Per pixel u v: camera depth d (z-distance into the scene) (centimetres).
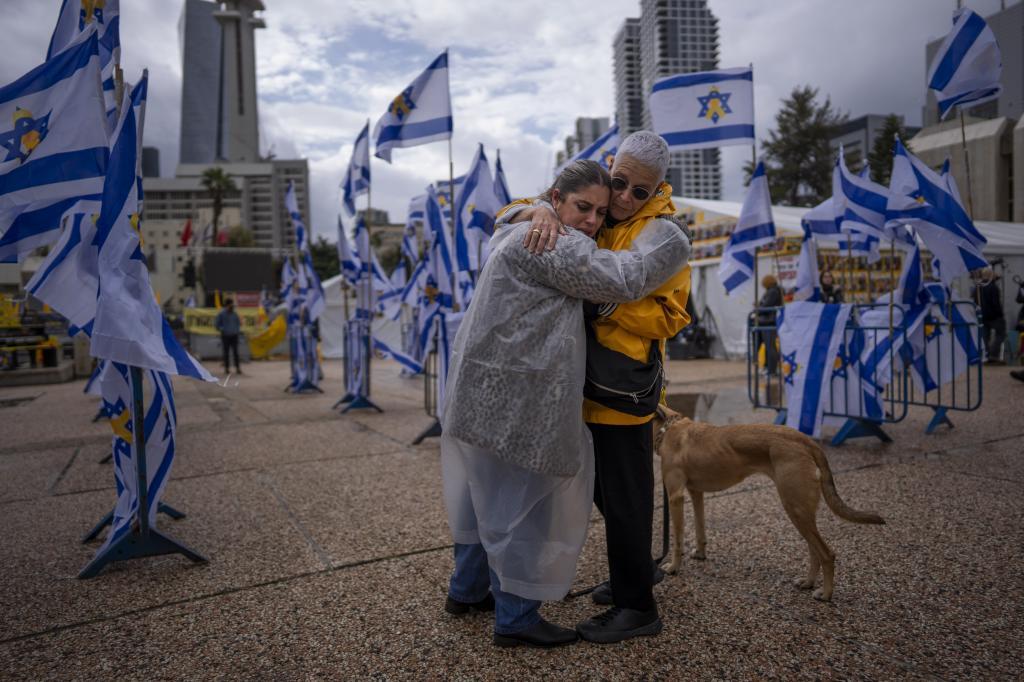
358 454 568
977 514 346
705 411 714
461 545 242
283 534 355
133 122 286
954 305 576
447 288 637
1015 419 612
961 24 529
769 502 383
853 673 201
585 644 225
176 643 235
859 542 315
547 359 199
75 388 1240
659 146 203
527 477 206
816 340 551
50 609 266
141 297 283
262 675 211
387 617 251
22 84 269
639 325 205
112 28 322
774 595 261
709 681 199
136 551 309
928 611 242
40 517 402
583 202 204
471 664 214
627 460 220
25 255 281
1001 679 195
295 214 1010
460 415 207
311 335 1096
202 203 15412
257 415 830
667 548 291
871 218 522
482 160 593
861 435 534
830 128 3478
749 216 604
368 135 822
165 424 322
